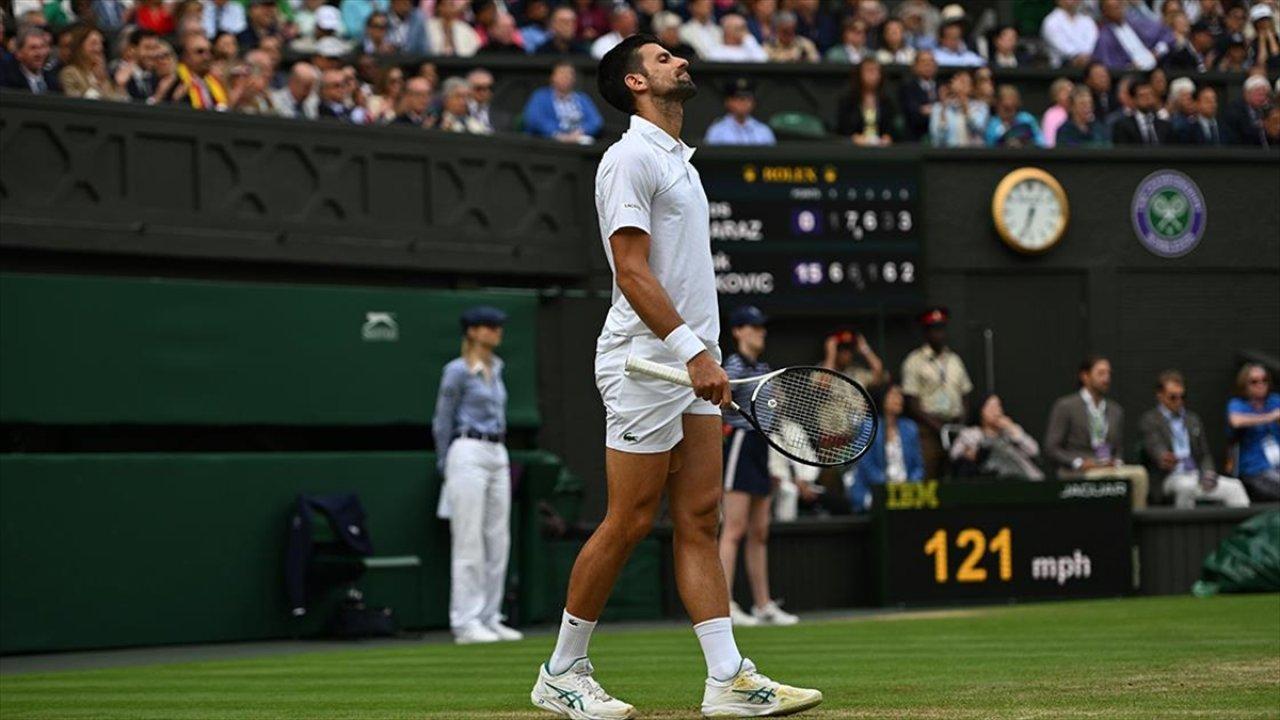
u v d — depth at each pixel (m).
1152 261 24.98
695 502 8.05
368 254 20.52
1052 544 20.58
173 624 17.41
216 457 17.70
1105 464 21.61
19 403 16.81
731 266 22.91
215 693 10.86
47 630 16.75
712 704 7.96
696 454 8.05
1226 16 28.12
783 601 20.00
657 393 7.88
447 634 18.28
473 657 14.02
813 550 20.20
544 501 19.50
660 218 8.00
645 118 8.05
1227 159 25.23
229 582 17.70
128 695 10.92
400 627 18.56
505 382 19.52
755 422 8.22
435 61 23.11
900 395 21.28
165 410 17.58
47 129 18.17
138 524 17.27
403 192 20.92
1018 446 21.94
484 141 21.58
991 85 25.34
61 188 18.25
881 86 24.62
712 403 7.77
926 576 20.17
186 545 17.50
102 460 17.12
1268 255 25.34
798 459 8.23
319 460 18.20
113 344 17.34
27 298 16.92
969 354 24.34
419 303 19.17
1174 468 22.09
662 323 7.77
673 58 8.05
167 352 17.64
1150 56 27.36
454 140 21.31
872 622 17.16
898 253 23.50
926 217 24.14
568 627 8.17
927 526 20.20
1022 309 24.58
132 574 17.22
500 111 23.50
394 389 18.95
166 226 18.95
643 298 7.79
